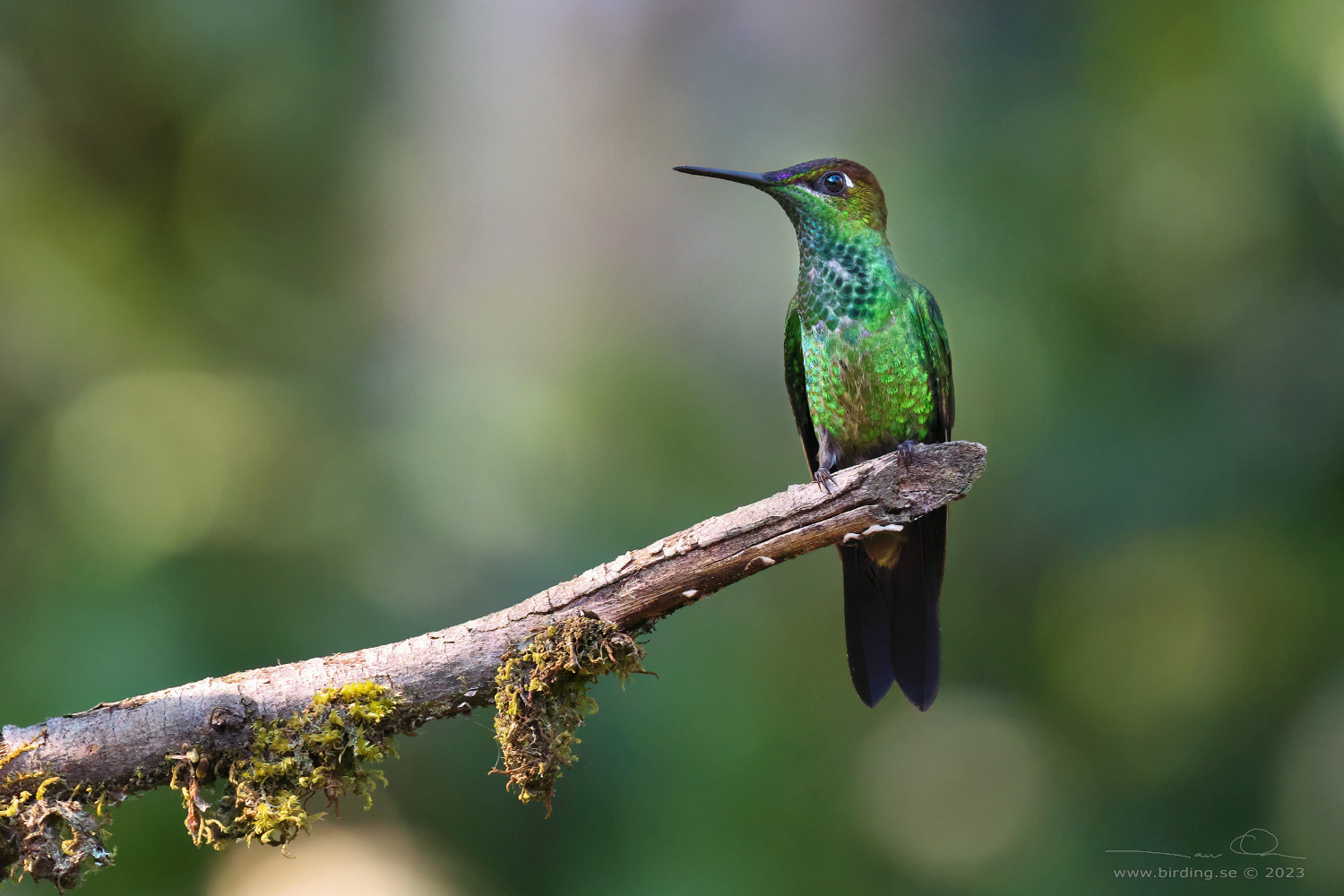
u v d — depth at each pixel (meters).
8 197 12.27
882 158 12.95
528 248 13.70
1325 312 10.80
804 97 13.35
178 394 12.74
